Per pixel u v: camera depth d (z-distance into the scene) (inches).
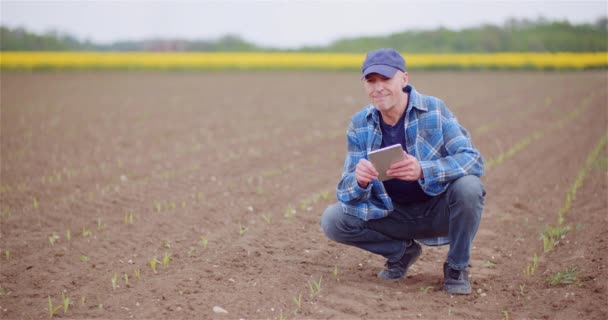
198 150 452.1
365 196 180.9
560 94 827.4
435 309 174.2
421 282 198.1
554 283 192.2
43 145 465.1
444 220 185.6
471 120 599.5
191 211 287.1
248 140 498.3
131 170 380.8
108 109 698.8
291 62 1550.2
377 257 225.0
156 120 613.6
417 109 178.2
